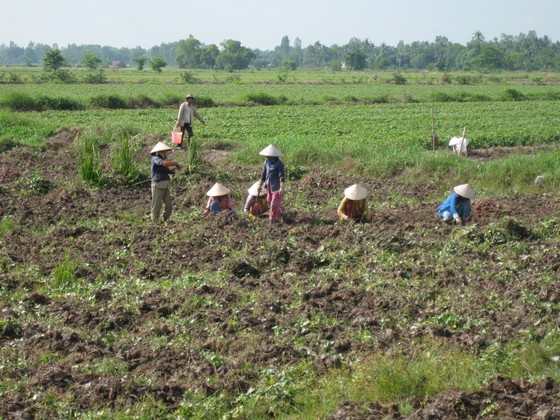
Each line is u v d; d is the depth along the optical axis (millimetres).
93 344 8578
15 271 11492
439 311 9398
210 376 7781
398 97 55469
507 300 9742
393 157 20891
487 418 6551
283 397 7266
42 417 6922
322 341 8562
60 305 9883
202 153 23156
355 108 45406
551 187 18391
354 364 7887
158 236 13289
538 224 13984
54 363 7965
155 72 122375
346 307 9711
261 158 21812
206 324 9227
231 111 41562
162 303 9953
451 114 41219
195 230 13688
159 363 8078
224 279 11000
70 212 15633
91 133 24297
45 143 24594
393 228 13727
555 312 9305
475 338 8430
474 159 24328
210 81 82125
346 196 13945
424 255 11914
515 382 7219
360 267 11383
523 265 11344
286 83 80688
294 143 22609
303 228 13656
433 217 14961
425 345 8188
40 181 17859
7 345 8562
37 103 40125
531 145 28031
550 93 58844
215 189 14711
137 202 16984
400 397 7180
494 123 35062
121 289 10555
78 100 42281
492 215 15078
